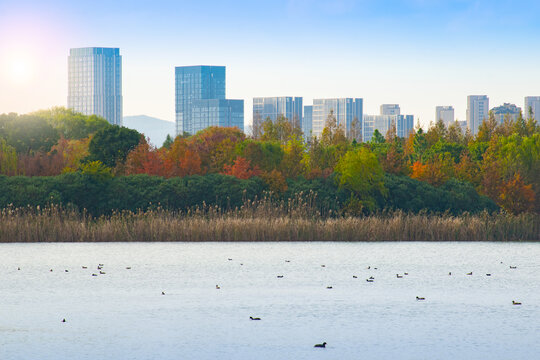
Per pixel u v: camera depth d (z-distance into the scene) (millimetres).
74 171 78375
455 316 31953
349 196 76750
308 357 25812
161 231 57750
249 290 37969
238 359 25578
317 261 48188
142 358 25688
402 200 77812
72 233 57500
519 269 45125
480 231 60500
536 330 29438
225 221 59062
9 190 69750
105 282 40094
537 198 80500
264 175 76812
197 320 31203
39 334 28812
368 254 51531
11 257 49156
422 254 51781
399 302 34938
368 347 27016
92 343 27547
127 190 73000
